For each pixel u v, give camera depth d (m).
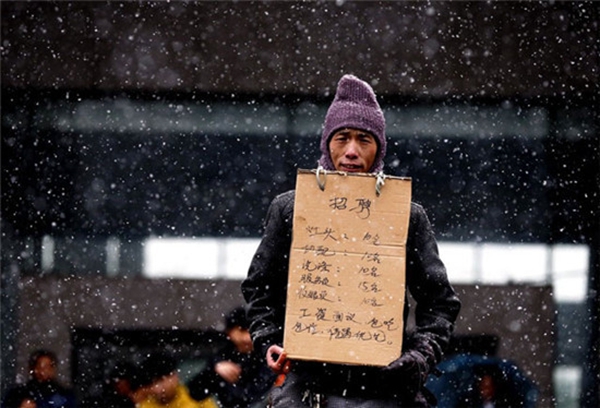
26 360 30.22
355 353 9.41
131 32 29.02
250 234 30.12
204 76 29.00
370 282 9.56
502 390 25.28
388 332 9.48
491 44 28.58
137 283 30.33
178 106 29.69
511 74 28.58
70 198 30.23
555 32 28.53
